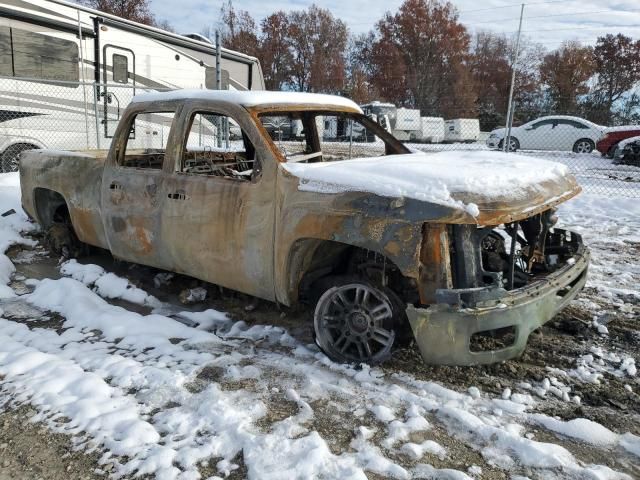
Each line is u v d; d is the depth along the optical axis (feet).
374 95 158.10
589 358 11.66
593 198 32.50
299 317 14.10
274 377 10.97
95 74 35.24
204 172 15.17
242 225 12.31
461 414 9.44
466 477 7.84
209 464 8.29
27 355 11.57
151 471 8.09
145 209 14.42
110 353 12.05
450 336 9.80
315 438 8.74
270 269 12.01
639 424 9.37
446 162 12.05
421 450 8.55
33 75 32.09
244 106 12.75
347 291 11.73
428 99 154.92
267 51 166.09
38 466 8.31
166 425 9.23
